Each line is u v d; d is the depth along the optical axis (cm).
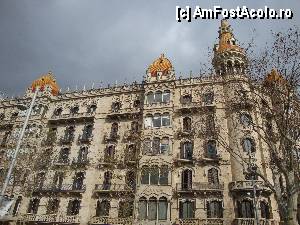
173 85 4706
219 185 3753
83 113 5131
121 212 3997
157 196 3841
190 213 3722
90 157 4584
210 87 4616
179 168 4056
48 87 5688
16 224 4244
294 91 2119
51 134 5091
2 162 4816
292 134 2152
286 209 1831
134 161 4288
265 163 3666
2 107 5919
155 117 4484
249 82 2362
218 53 5022
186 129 4347
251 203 3534
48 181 4566
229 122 4075
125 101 5059
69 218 4116
